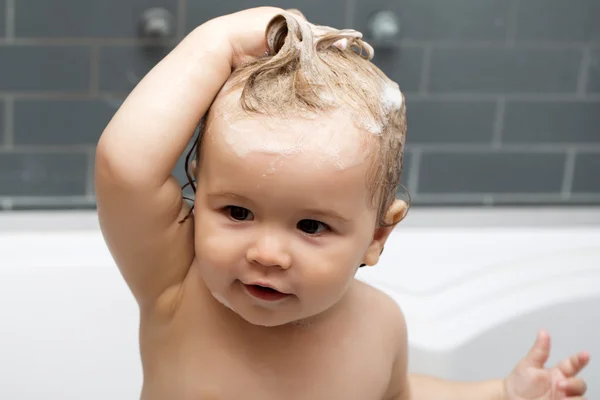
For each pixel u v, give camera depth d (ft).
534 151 5.65
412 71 5.37
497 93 5.50
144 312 2.81
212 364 2.71
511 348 4.61
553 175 5.72
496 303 4.65
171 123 2.46
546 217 5.63
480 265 4.92
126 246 2.57
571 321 4.71
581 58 5.52
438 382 3.38
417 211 5.54
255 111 2.36
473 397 3.28
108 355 4.50
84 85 5.14
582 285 4.77
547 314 4.67
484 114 5.53
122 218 2.50
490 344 4.57
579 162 5.74
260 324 2.48
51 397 4.43
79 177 5.29
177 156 2.50
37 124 5.17
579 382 3.12
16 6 4.94
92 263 4.59
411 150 5.53
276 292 2.41
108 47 5.08
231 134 2.35
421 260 4.93
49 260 4.56
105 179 2.44
